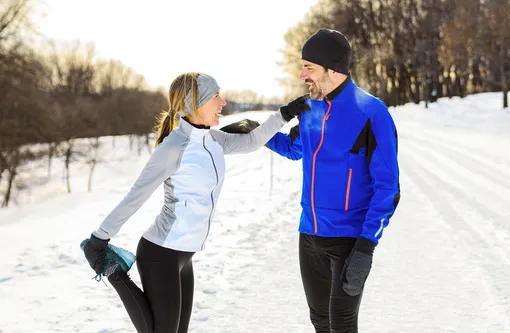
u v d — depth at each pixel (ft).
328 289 8.82
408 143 78.79
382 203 7.86
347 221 8.30
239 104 372.79
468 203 30.42
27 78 96.37
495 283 16.11
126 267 8.62
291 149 9.86
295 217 29.19
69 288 16.87
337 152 8.26
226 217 29.66
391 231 23.66
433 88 183.62
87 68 272.51
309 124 8.63
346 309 7.99
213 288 16.28
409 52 186.29
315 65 8.14
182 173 8.30
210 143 8.46
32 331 12.99
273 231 25.40
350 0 198.59
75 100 202.39
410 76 197.36
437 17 180.34
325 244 8.43
